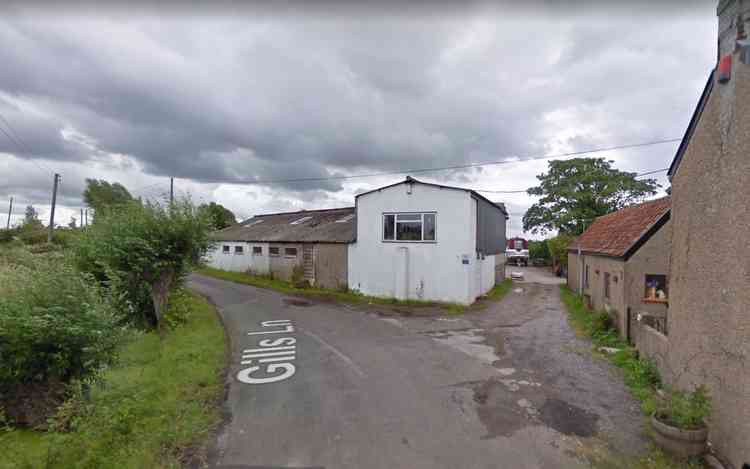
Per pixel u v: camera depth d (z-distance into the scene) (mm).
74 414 3895
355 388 5168
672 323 4641
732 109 3232
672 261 4758
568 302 13891
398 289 13516
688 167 4238
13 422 4113
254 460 3385
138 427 3865
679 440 3348
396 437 3801
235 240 23234
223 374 5773
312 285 16672
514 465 3289
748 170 2969
